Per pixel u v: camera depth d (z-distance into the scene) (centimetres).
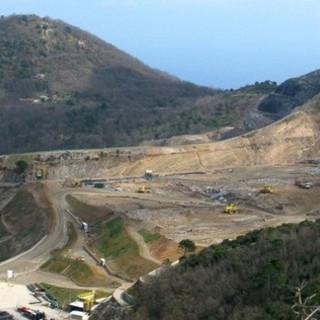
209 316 7225
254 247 8412
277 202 14425
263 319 6297
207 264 8569
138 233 12888
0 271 12225
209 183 16500
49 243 13562
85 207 14875
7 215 16088
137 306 8588
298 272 7225
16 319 9975
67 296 10825
